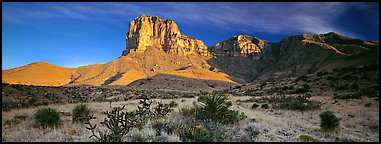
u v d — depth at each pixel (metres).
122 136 8.45
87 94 57.94
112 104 30.88
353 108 25.47
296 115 21.61
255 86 77.38
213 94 13.35
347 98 36.62
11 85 41.28
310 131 12.16
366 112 21.94
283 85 65.88
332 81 56.59
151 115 13.62
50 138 8.88
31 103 30.00
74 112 13.90
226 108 13.04
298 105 27.14
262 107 28.45
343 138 10.59
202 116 12.57
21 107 25.64
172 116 13.90
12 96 34.56
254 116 18.44
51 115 11.84
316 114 22.45
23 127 11.47
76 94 54.12
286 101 33.34
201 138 8.53
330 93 46.75
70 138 8.84
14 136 9.20
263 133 10.69
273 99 38.19
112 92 65.38
